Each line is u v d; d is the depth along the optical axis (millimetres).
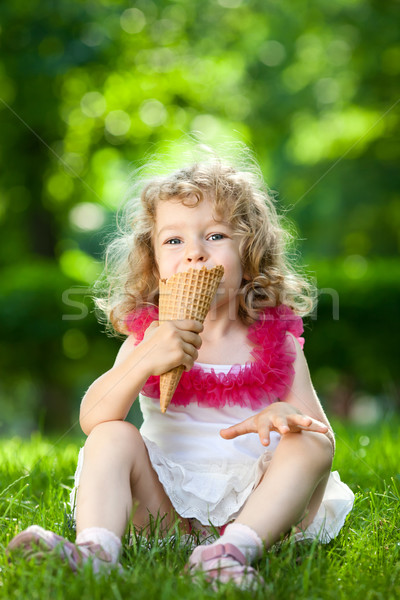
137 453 3080
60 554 2582
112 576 2539
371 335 13508
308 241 20734
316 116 18375
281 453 3020
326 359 13602
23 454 6121
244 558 2688
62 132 16484
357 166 19266
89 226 19922
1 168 16812
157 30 16938
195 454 3396
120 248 4246
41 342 13961
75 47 15062
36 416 15719
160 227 3697
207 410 3500
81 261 18656
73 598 2367
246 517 2850
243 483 3279
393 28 16953
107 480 2904
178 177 3744
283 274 4109
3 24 14992
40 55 15023
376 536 3234
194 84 17656
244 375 3496
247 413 3510
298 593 2490
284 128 18891
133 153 17344
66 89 16234
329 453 3068
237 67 18516
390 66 17188
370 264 14242
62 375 14594
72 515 3395
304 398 3564
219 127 18344
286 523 2883
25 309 13766
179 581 2494
